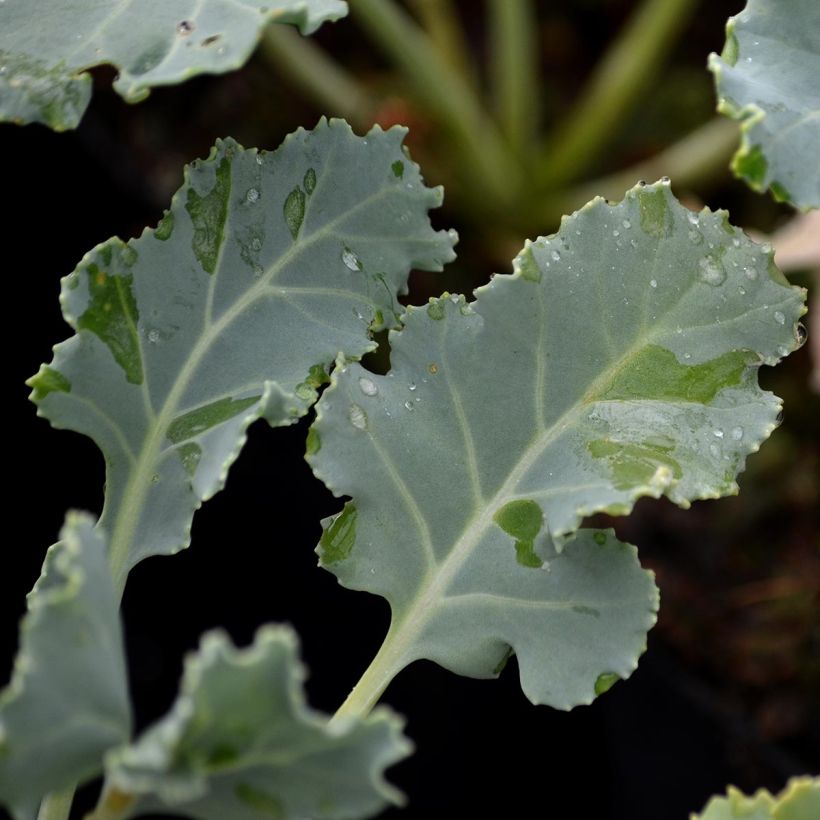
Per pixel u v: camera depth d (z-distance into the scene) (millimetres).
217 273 600
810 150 553
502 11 1115
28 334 1045
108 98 1165
